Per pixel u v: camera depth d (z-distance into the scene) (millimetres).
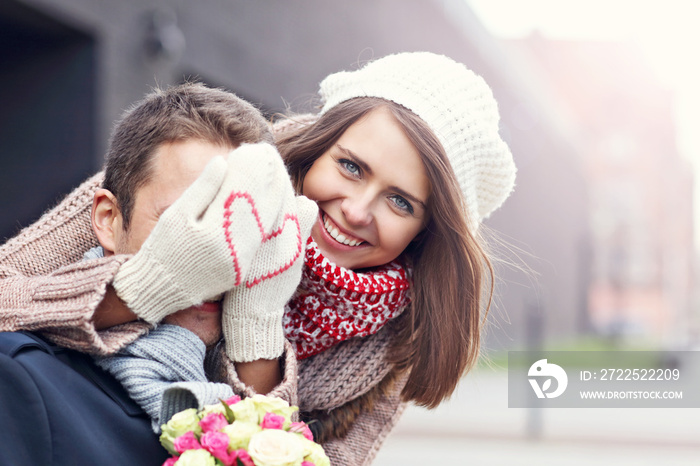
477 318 1792
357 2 11703
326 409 1795
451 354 1771
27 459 1087
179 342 1312
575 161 37844
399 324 1823
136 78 6656
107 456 1162
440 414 10305
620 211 49688
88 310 1160
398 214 1687
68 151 6191
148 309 1242
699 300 67875
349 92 1735
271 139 1454
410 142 1622
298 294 1704
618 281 48688
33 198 6223
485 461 7555
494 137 1745
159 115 1310
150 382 1252
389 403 1973
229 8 8164
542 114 28125
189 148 1283
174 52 6891
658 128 50469
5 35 6203
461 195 1666
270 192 1285
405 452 7891
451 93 1684
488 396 12242
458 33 17719
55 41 6250
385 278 1727
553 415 10328
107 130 6266
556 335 32531
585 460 7855
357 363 1771
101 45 6234
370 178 1647
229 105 1381
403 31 14008
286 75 9430
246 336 1374
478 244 1744
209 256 1207
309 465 1180
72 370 1218
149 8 6812
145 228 1280
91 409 1198
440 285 1767
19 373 1105
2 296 1295
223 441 1127
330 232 1700
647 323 48156
